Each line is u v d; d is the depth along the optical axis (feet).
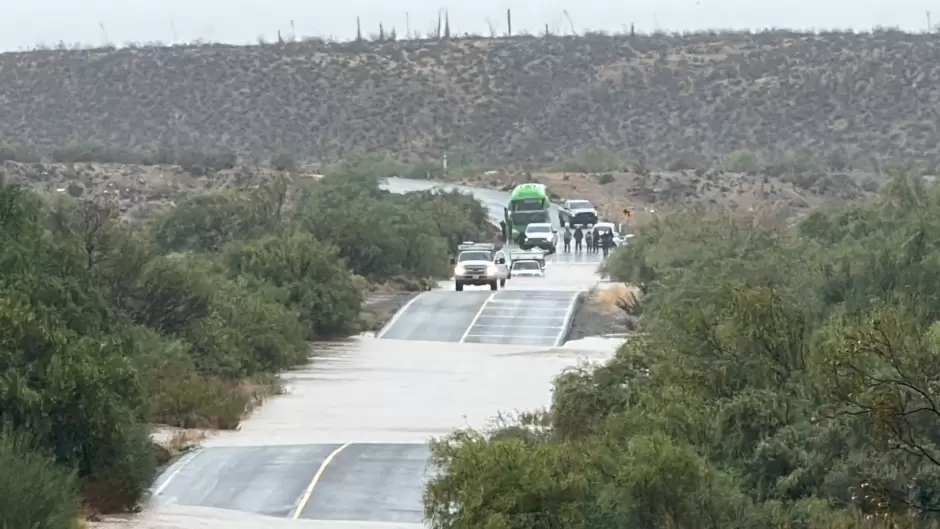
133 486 202.90
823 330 181.06
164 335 335.47
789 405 171.94
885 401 123.85
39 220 268.21
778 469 161.38
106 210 355.56
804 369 180.24
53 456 194.90
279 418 286.87
